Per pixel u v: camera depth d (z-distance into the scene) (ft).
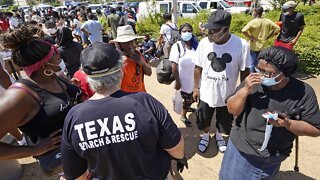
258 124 6.32
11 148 5.33
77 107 4.32
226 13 8.80
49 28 18.43
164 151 4.93
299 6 38.52
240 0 57.88
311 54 19.93
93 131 4.10
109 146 4.13
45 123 5.65
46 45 5.62
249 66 9.64
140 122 4.20
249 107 6.53
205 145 11.57
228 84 9.74
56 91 5.92
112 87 4.38
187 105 13.29
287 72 5.57
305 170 10.03
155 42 28.04
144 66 9.46
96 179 4.53
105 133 4.10
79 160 4.54
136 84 9.28
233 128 7.19
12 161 10.14
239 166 7.03
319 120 5.73
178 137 4.67
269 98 6.14
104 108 4.17
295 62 5.50
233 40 9.32
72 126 4.20
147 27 31.53
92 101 4.30
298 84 5.99
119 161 4.24
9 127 4.99
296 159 8.07
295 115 5.85
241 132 6.78
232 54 9.32
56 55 5.83
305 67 20.36
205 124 11.21
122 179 4.39
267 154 6.41
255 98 6.34
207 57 9.70
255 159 6.71
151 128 4.29
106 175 4.40
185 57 11.87
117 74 4.33
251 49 18.40
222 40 9.26
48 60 5.57
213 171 10.39
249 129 6.50
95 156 4.21
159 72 12.18
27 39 5.31
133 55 8.89
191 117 14.48
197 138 12.58
